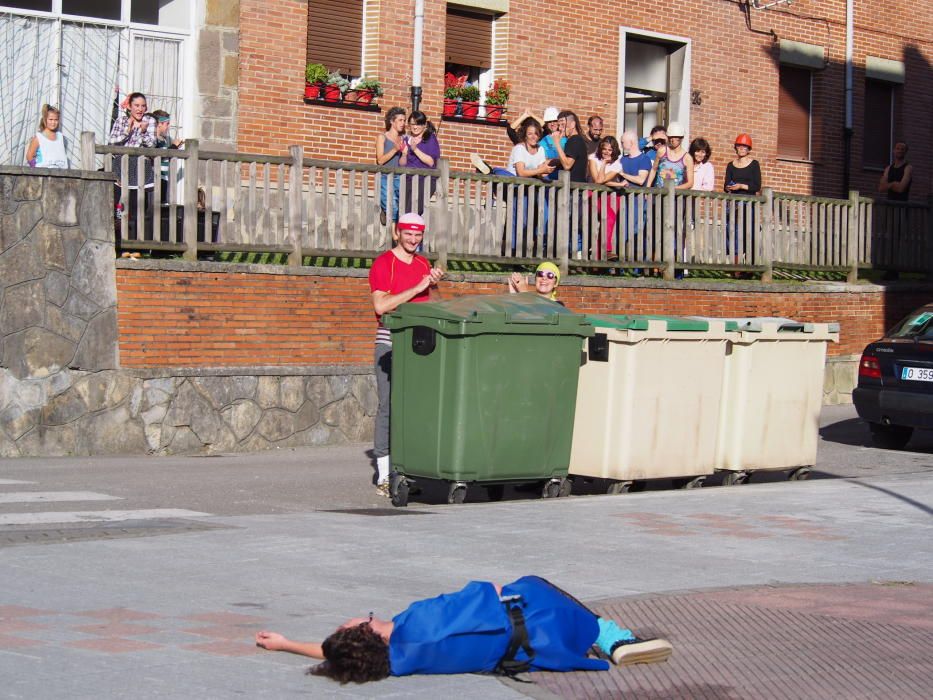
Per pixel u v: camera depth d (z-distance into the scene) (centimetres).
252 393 1791
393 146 1981
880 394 1877
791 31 3020
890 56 3250
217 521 1180
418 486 1360
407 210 1945
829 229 2505
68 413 1666
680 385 1425
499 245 2027
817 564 1051
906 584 986
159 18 2156
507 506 1298
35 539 1073
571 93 2619
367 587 918
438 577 955
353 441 1884
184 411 1734
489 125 2494
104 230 1688
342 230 1886
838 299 2492
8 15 2055
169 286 1725
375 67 2344
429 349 1291
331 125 2288
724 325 1452
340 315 1869
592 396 1399
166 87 2162
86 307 1673
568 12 2605
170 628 791
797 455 1537
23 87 2073
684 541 1128
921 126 3334
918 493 1430
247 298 1784
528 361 1319
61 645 743
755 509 1308
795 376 1527
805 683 725
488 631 702
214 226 1819
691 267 2262
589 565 1016
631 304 2167
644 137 2794
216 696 658
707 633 827
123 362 1698
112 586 902
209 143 2170
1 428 1631
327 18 2314
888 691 713
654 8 2752
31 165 1850
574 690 705
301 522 1179
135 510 1244
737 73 2922
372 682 696
